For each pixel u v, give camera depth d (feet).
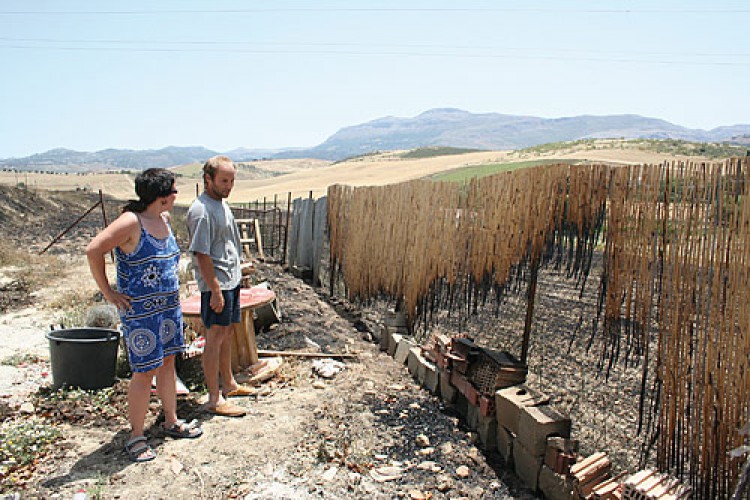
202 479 12.58
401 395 18.67
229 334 17.31
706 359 10.19
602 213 12.86
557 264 14.40
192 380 18.74
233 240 16.37
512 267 16.49
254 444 14.33
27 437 13.83
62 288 37.01
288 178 394.93
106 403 16.62
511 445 14.17
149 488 12.15
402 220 24.81
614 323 12.41
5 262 45.29
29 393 17.65
